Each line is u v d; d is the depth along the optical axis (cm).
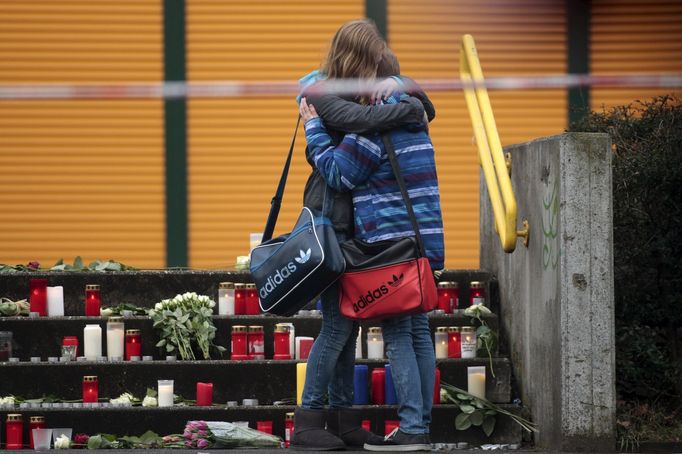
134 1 3350
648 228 2269
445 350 2125
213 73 3356
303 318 2175
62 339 2156
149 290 2258
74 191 3338
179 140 3350
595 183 1880
